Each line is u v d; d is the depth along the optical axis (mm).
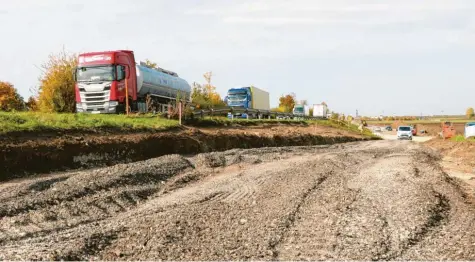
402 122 139375
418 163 21703
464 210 11422
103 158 17422
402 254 7801
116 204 11289
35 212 9938
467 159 29312
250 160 20125
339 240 8367
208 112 34125
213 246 7840
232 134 27812
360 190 13312
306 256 7520
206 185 13953
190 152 22828
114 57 27484
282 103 90750
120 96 27750
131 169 14414
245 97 47250
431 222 9945
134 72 29641
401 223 9641
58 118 19734
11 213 9875
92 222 9625
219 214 9953
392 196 12273
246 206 10922
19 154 14414
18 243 7953
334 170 17672
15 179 13625
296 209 10672
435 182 15273
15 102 32406
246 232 8711
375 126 124375
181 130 24750
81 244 7586
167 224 8914
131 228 8703
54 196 11125
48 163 15203
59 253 7152
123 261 7070
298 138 35344
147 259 7152
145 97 31688
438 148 40000
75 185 12188
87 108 27578
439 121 140375
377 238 8508
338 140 43875
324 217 10023
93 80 27359
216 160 18844
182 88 38156
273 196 12078
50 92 29312
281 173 16062
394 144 41312
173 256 7309
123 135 20000
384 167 19359
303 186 13422
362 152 28062
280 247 8008
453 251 8008
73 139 17141
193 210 10180
